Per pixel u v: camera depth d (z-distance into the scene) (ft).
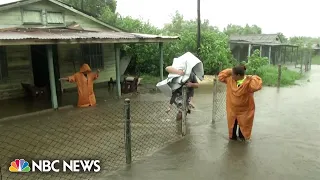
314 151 18.08
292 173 15.11
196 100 35.27
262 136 20.95
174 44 61.21
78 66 45.19
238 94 19.12
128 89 41.37
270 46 93.71
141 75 59.88
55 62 42.06
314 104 32.89
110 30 47.91
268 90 43.96
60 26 41.14
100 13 89.35
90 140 20.86
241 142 19.69
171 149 18.53
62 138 21.48
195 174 15.06
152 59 60.08
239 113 19.62
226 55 64.39
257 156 17.30
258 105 32.32
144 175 15.02
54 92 30.76
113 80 50.49
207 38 62.59
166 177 14.78
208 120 25.48
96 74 33.47
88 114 28.84
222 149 18.43
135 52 59.41
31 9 37.58
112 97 37.91
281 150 18.25
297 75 64.80
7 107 32.50
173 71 24.52
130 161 16.44
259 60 56.49
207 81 53.06
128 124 16.10
